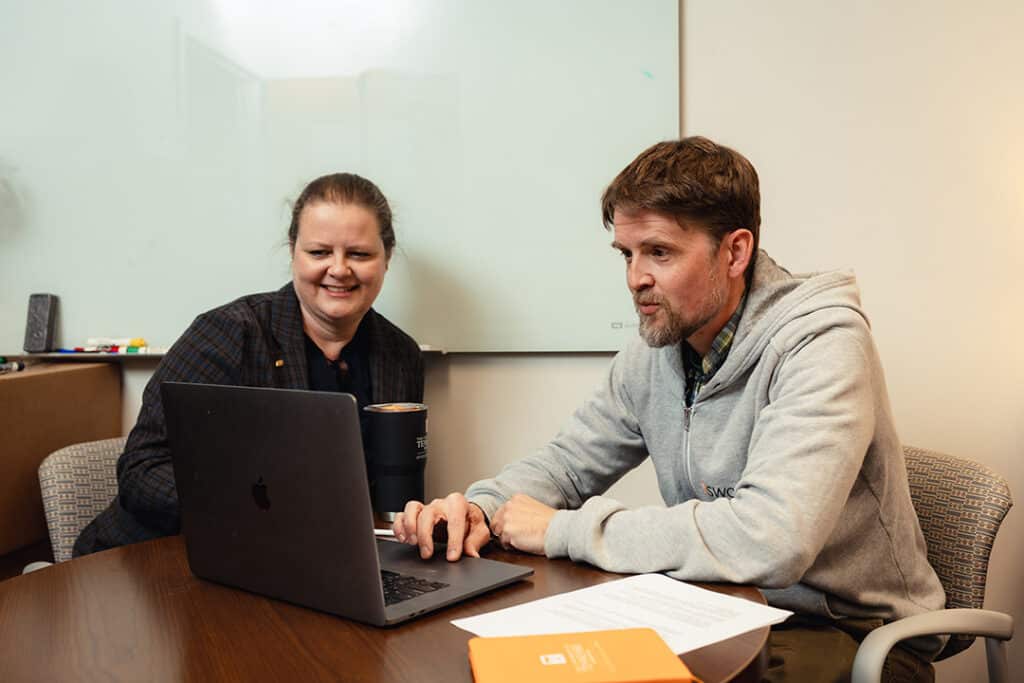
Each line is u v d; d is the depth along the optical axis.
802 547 0.94
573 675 0.64
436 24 1.89
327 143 1.93
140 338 1.97
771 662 1.06
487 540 1.11
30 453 1.69
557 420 1.93
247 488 0.90
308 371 1.69
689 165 1.13
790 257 1.86
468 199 1.91
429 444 1.97
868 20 1.82
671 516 1.00
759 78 1.84
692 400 1.29
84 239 1.97
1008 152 1.80
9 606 0.90
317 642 0.78
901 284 1.84
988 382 1.83
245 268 1.95
